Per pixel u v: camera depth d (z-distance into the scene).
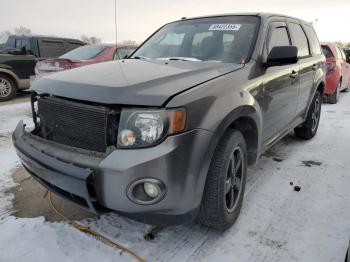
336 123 6.25
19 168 3.88
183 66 2.78
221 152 2.41
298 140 5.10
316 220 2.80
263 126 3.10
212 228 2.63
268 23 3.41
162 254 2.38
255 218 2.83
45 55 10.55
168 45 3.60
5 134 5.39
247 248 2.45
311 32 4.97
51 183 2.29
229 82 2.53
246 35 3.21
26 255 2.35
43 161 2.26
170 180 2.02
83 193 2.06
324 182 3.54
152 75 2.40
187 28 3.67
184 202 2.11
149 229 2.66
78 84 2.30
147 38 4.04
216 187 2.38
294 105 4.02
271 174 3.74
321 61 4.99
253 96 2.76
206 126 2.15
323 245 2.47
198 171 2.13
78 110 2.22
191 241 2.52
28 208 2.98
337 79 8.23
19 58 8.98
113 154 2.03
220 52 3.17
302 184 3.49
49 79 2.58
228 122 2.35
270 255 2.37
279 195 3.24
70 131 2.31
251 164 3.05
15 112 7.23
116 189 2.01
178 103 2.04
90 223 2.73
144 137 2.02
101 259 2.31
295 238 2.56
